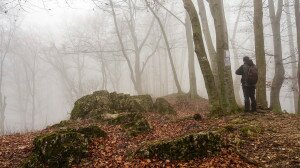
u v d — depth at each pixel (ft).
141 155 23.45
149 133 29.96
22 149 25.29
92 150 24.86
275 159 21.99
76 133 24.75
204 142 23.71
